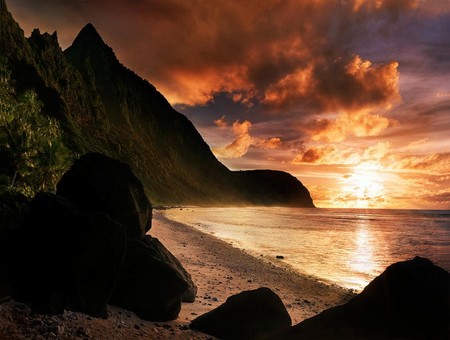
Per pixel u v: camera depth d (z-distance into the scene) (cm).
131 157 15900
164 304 877
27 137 2556
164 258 959
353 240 4675
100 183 938
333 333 673
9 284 722
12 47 11700
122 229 803
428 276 666
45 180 2650
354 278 2089
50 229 780
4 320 641
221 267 1962
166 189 17300
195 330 829
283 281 1764
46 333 628
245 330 806
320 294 1573
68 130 10300
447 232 6544
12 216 877
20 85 10531
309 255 3027
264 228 6116
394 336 636
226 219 8519
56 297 713
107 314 783
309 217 12356
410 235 5866
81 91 15600
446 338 612
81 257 743
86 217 775
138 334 732
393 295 666
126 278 872
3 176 1981
